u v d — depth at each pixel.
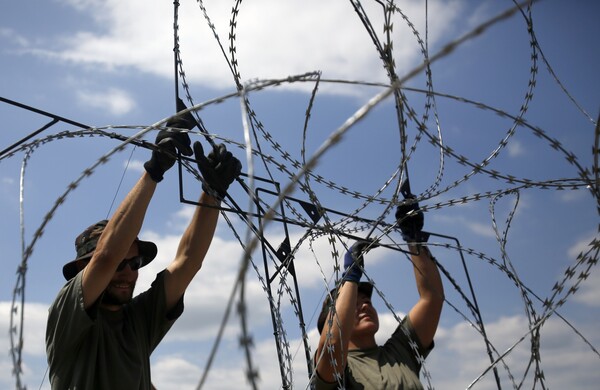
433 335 5.13
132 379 3.94
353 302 4.67
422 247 5.37
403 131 4.16
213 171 4.28
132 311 4.23
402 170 4.20
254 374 1.57
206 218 4.44
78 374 3.79
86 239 4.29
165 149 4.07
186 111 2.99
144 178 4.07
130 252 4.14
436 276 5.30
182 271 4.34
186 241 4.43
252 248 1.67
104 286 3.85
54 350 3.84
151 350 4.22
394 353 4.90
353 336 4.89
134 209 3.96
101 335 3.93
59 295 3.89
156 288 4.31
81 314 3.78
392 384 4.60
